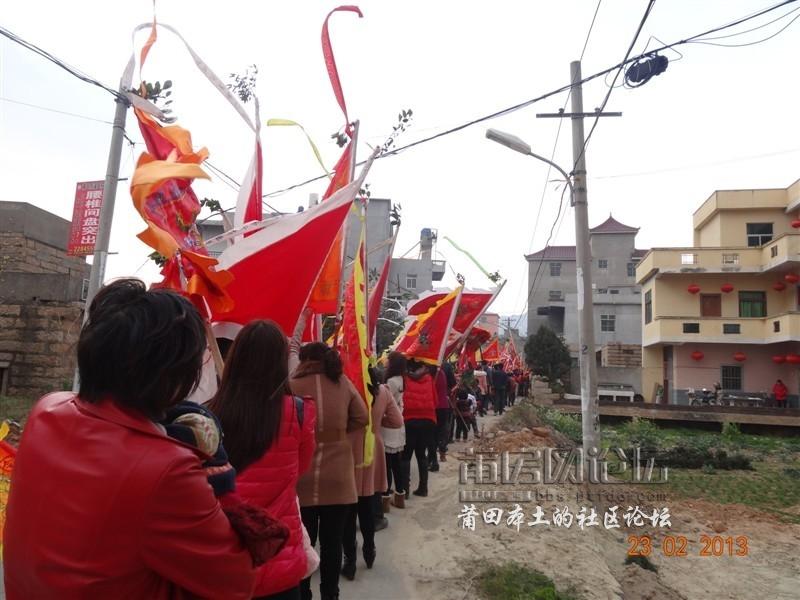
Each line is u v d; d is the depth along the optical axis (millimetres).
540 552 6301
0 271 13867
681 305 31516
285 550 2721
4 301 13734
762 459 15953
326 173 5273
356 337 5078
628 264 48656
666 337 30828
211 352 3201
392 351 8508
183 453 1509
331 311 5184
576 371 36000
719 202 32062
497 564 5812
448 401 10805
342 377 4332
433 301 10250
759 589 6906
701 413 22859
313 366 4266
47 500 1428
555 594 5145
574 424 19766
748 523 9398
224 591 1537
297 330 4496
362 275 5266
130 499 1397
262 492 2729
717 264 30562
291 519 2814
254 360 2713
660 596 6270
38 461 1479
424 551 6098
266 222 3971
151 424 1580
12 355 13531
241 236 4309
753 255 30250
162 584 1496
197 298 3248
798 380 29047
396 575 5434
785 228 31219
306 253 3932
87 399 1550
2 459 3805
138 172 3010
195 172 2988
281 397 2764
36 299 13789
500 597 5062
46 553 1393
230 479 1849
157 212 3184
